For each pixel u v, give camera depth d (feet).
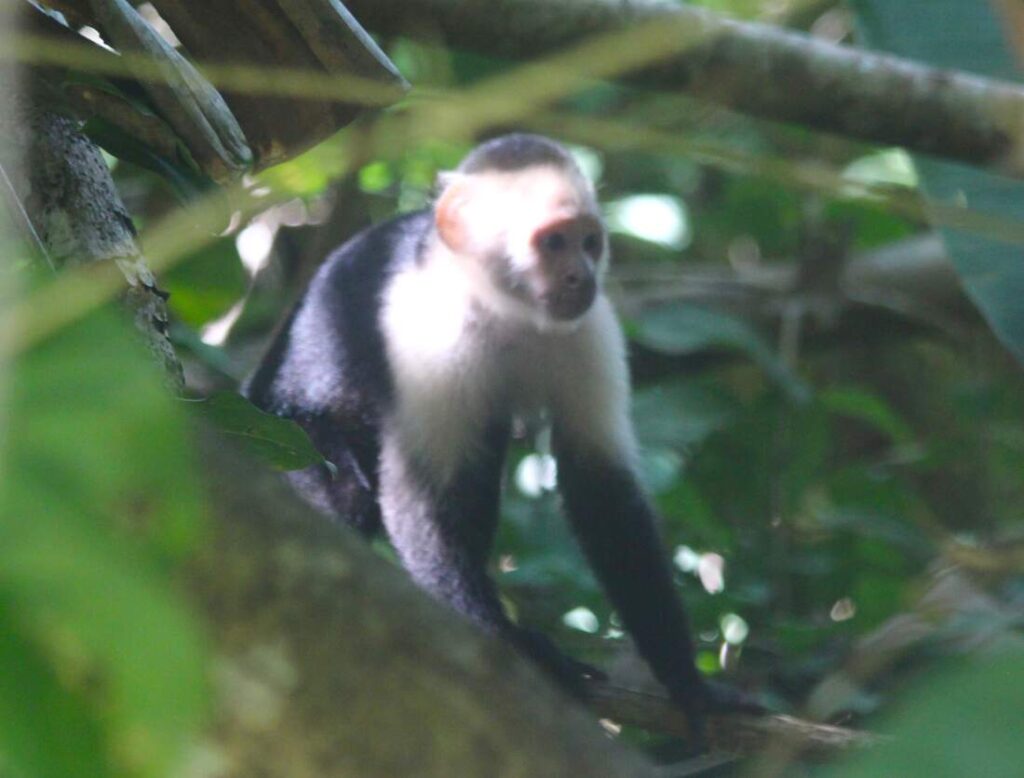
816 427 40.55
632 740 31.86
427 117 15.44
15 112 13.53
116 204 20.63
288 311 39.83
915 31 28.58
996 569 18.11
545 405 37.35
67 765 4.01
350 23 18.70
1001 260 24.93
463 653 6.16
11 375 4.08
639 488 35.29
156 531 4.18
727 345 42.60
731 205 49.73
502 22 27.40
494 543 37.55
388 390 35.96
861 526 36.27
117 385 4.21
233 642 5.67
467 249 36.09
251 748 5.75
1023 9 12.42
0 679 3.99
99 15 19.11
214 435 5.88
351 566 5.99
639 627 33.01
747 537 38.88
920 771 4.20
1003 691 4.28
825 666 31.50
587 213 35.81
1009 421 43.83
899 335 46.62
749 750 28.40
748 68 27.55
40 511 3.99
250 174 21.39
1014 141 27.02
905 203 14.61
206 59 20.35
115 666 3.99
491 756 6.04
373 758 5.89
